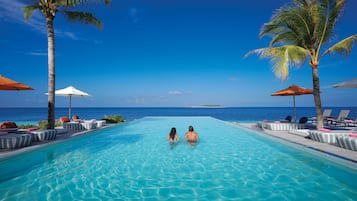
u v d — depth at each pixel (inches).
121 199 148.9
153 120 903.7
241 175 197.3
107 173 204.4
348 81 335.3
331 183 176.2
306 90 480.7
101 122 562.6
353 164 185.2
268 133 401.1
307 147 254.7
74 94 550.6
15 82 290.4
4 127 336.5
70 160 251.1
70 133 410.3
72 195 155.1
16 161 230.7
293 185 172.6
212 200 147.2
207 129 569.3
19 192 159.8
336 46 351.3
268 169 214.5
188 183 179.0
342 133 284.0
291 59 340.2
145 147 329.7
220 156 271.4
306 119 455.2
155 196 153.8
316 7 352.2
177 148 322.0
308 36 382.9
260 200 146.9
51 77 370.3
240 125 581.9
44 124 494.6
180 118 1000.2
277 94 490.9
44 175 197.3
